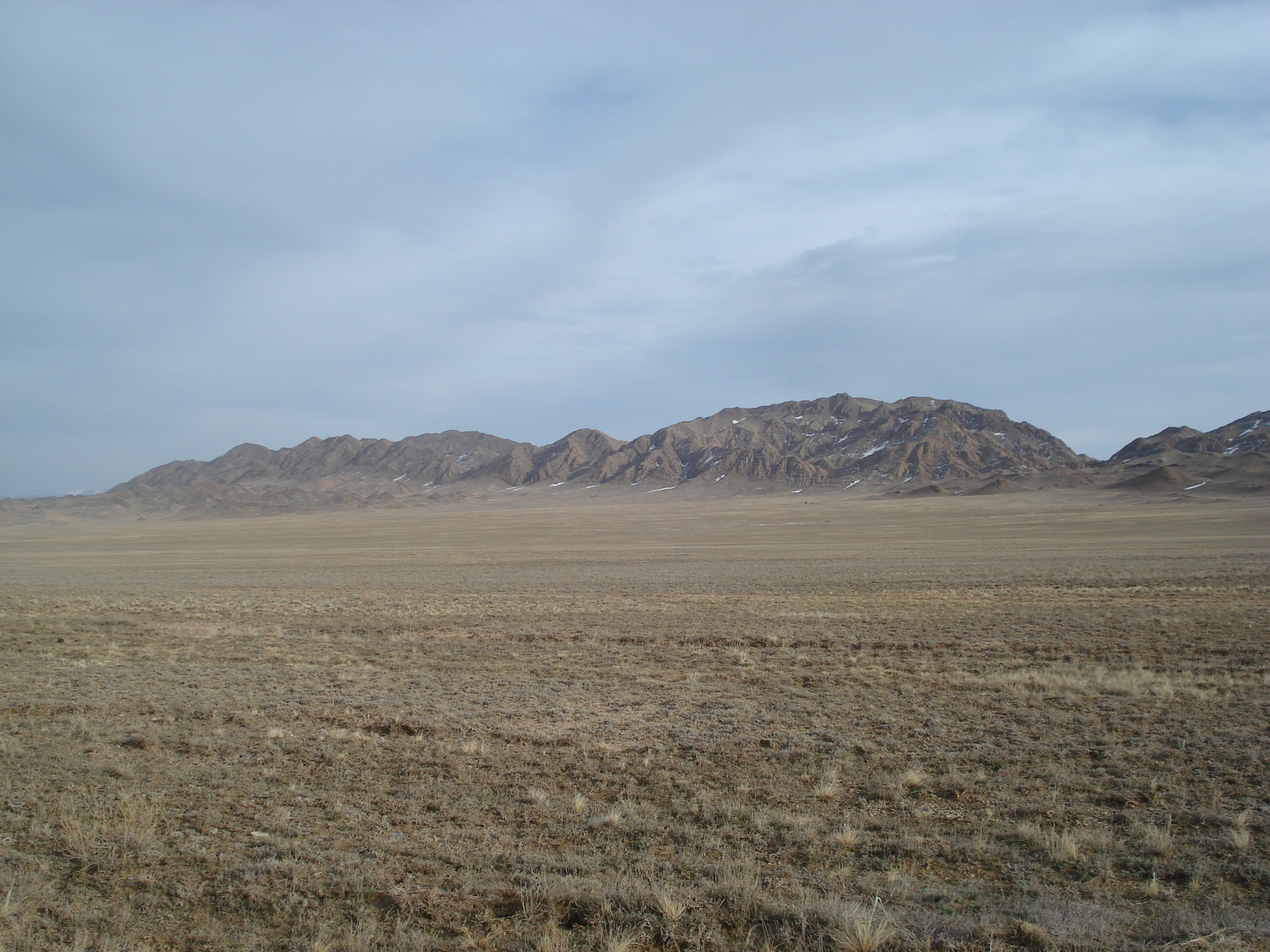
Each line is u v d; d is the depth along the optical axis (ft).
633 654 68.69
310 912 22.02
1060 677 53.57
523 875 24.02
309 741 40.14
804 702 48.49
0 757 37.50
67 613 107.24
